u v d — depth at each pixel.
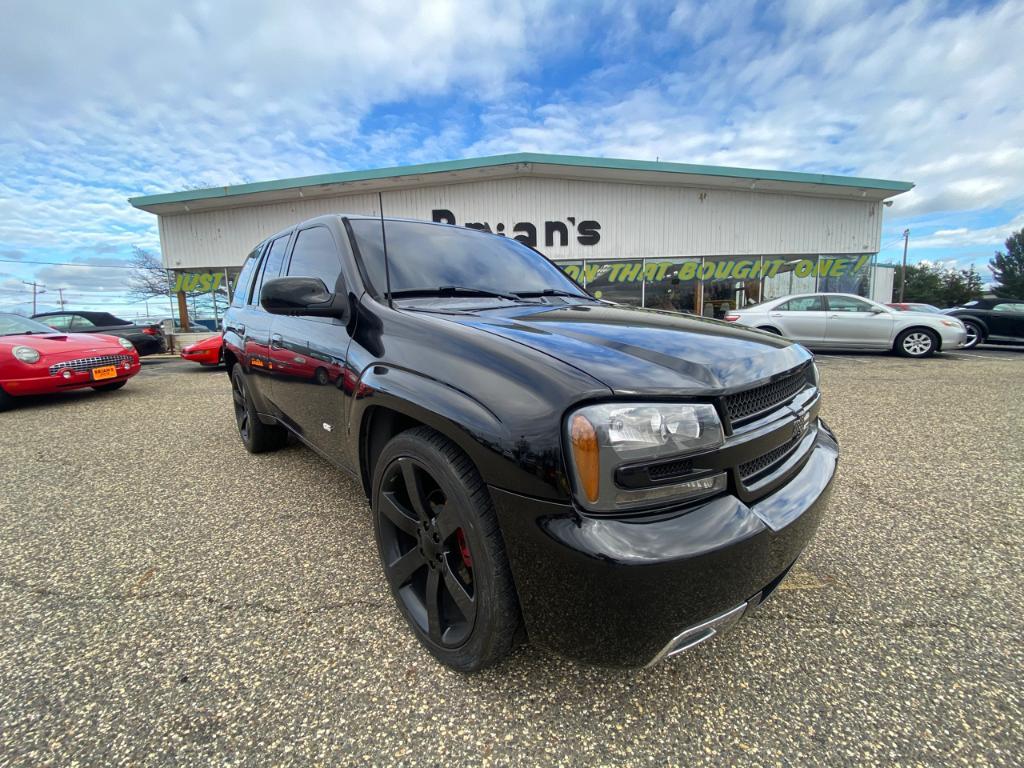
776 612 1.84
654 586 1.11
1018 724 1.35
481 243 2.72
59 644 1.67
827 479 1.62
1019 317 11.97
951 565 2.15
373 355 1.79
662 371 1.27
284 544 2.36
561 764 1.24
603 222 14.50
